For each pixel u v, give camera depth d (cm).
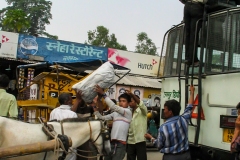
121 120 566
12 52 1501
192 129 542
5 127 350
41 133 371
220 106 497
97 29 3581
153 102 1864
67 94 497
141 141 629
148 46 3809
